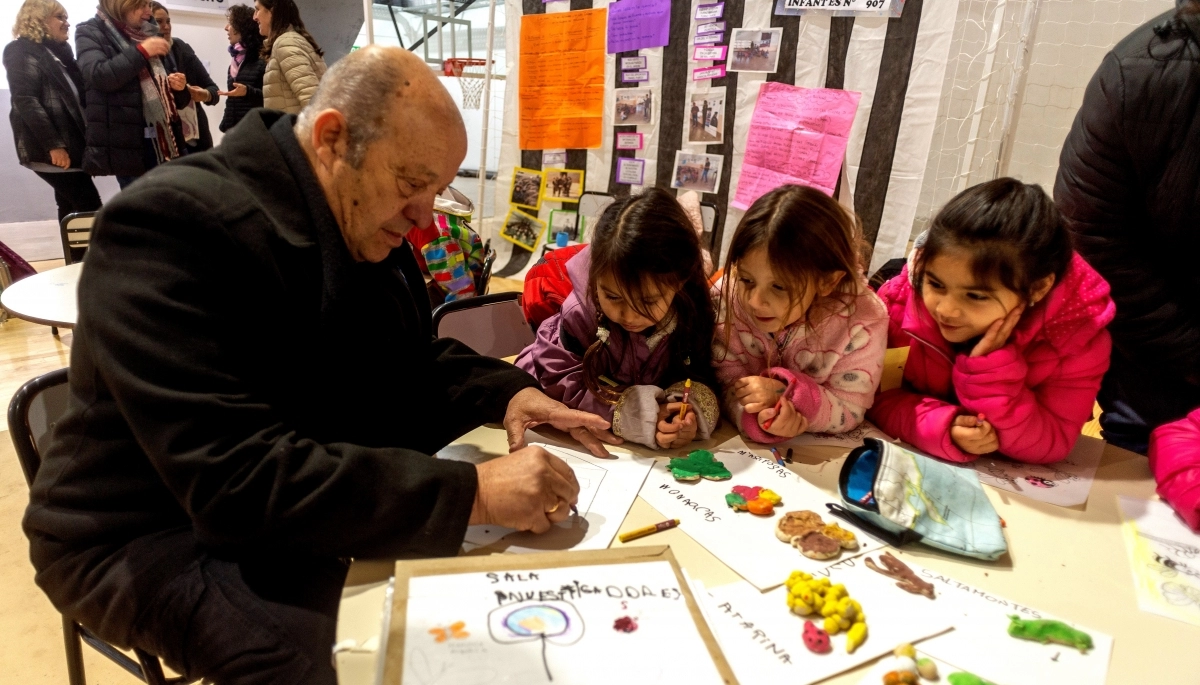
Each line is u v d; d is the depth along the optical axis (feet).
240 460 2.65
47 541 3.20
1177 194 4.32
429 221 3.41
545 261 6.15
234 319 2.92
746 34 9.11
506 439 4.01
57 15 12.45
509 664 2.05
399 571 2.41
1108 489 3.64
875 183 8.53
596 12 10.43
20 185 16.80
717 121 9.71
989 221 3.44
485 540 2.95
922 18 7.80
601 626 2.23
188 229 2.83
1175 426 3.74
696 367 4.51
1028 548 3.06
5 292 6.93
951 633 2.45
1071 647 2.42
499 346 6.15
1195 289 4.64
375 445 3.80
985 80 7.37
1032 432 3.77
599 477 3.52
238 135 3.28
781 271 3.67
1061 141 9.21
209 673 2.92
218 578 2.96
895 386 4.61
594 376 4.37
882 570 2.80
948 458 3.95
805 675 2.20
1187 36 4.09
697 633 2.23
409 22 20.15
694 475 3.51
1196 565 2.96
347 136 3.04
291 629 2.83
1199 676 2.32
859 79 8.39
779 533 3.01
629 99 10.54
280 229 3.09
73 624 4.06
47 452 3.24
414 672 2.01
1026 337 3.82
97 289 2.72
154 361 2.61
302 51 11.96
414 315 4.14
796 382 4.07
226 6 18.56
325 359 3.34
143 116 12.81
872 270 8.75
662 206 3.82
